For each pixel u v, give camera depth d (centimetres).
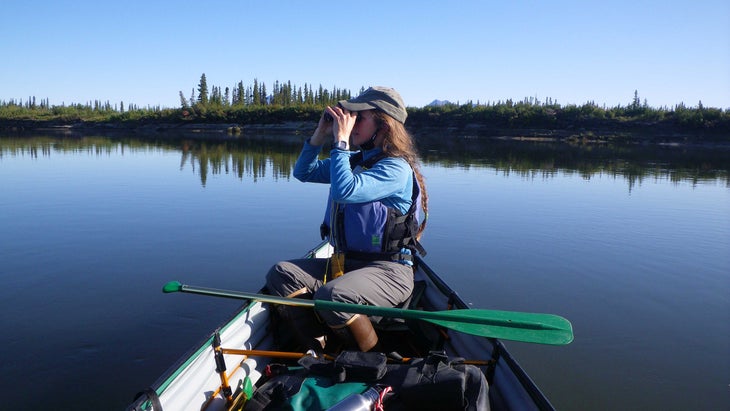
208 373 207
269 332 274
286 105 6800
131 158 2050
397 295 248
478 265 634
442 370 194
